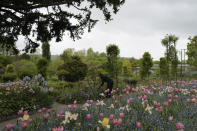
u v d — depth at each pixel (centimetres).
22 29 721
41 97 892
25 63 2192
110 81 949
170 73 1675
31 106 777
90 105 428
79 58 1609
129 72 2197
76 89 1188
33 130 297
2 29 737
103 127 283
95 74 1277
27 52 809
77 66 1520
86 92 1092
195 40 1731
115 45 1433
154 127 299
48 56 2975
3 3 646
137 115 355
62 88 1402
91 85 1186
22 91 884
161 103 474
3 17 692
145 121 324
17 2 661
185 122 319
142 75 2091
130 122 315
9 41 768
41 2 691
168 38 2900
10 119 689
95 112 379
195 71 1446
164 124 309
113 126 297
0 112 675
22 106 760
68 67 1535
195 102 426
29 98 839
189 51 1562
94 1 809
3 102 745
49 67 2747
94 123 317
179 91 582
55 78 2398
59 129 246
